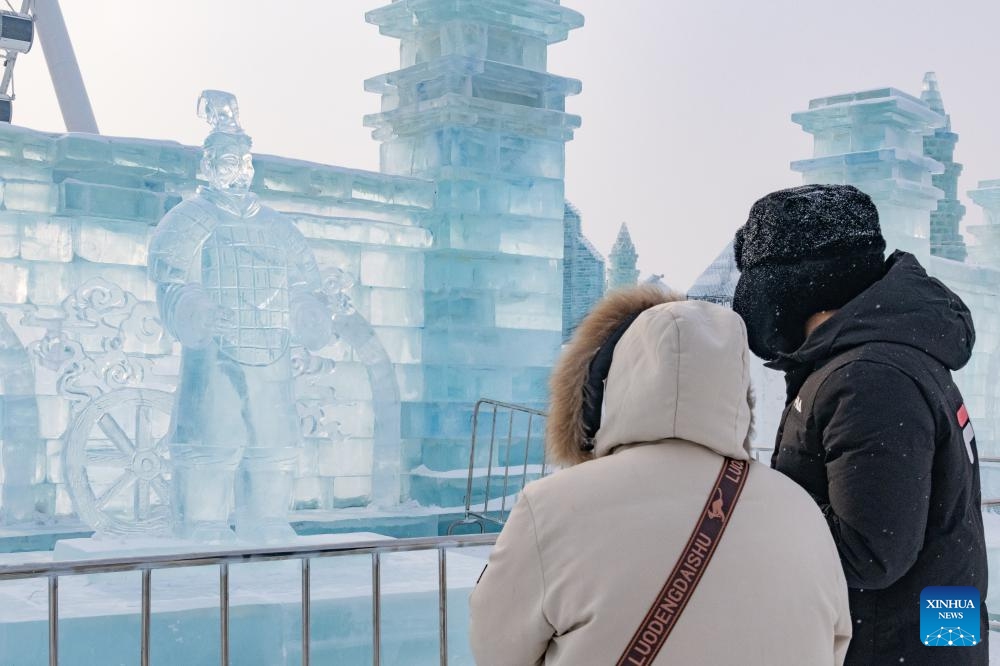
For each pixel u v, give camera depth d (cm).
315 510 913
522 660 181
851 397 225
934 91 1852
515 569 179
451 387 966
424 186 982
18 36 1223
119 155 820
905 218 1218
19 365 762
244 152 686
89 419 681
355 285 949
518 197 1010
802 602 175
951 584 231
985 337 1524
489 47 998
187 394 650
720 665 167
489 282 988
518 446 993
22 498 761
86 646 535
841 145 1223
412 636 607
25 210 796
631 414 185
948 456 229
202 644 557
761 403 1131
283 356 682
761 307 257
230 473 667
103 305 786
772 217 255
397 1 1016
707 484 179
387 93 1052
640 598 169
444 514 937
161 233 650
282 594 596
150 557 318
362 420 948
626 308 206
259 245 677
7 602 577
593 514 175
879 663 230
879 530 217
